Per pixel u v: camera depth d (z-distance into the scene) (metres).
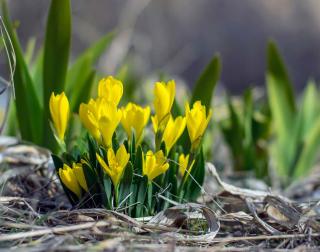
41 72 1.44
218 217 1.22
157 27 5.11
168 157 1.23
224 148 1.73
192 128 1.21
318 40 5.54
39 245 1.11
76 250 1.10
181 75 5.17
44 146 1.38
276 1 5.61
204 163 1.24
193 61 4.86
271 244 1.19
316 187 1.47
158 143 1.20
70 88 1.43
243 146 1.57
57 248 1.10
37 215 1.19
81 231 1.14
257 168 1.57
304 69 5.49
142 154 1.20
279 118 1.58
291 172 1.58
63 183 1.21
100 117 1.17
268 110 1.66
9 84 1.26
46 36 1.34
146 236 1.14
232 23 5.49
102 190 1.20
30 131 1.38
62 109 1.20
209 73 1.33
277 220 1.23
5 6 1.34
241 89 5.46
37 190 1.28
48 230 1.13
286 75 1.57
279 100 1.58
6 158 1.35
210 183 1.44
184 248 1.12
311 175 1.58
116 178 1.18
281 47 5.52
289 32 5.55
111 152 1.17
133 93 1.71
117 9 4.69
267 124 1.59
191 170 1.24
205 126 1.21
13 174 1.30
